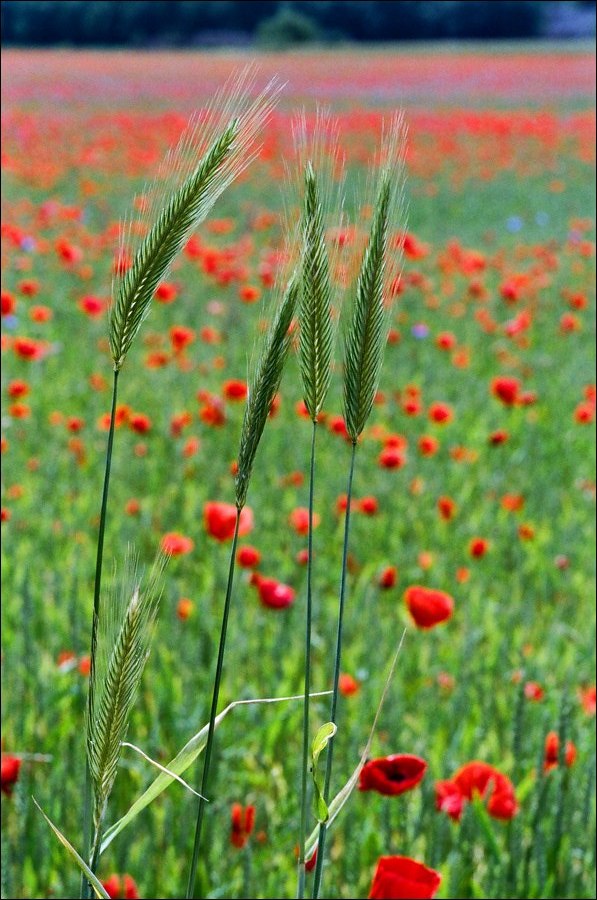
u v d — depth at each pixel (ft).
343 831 11.94
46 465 22.84
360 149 79.71
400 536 21.27
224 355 32.96
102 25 318.86
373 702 14.15
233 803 12.23
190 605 15.80
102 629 5.40
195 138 5.04
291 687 14.79
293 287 5.49
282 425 26.61
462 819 10.11
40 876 11.01
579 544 20.53
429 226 63.62
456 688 14.71
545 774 11.20
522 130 104.83
